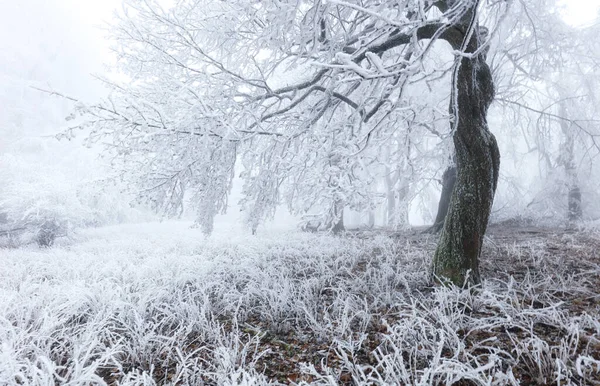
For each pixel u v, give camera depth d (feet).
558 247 24.13
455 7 9.95
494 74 27.45
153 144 14.96
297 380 9.13
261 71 15.97
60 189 42.80
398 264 19.63
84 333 11.13
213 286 18.03
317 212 15.81
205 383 9.16
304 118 17.85
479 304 12.59
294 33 12.65
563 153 40.65
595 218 44.37
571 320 10.16
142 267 20.84
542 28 23.04
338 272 19.83
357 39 14.03
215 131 15.49
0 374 7.79
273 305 13.64
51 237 41.86
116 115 13.97
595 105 34.94
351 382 8.83
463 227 15.37
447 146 23.12
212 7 16.67
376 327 11.98
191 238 39.47
